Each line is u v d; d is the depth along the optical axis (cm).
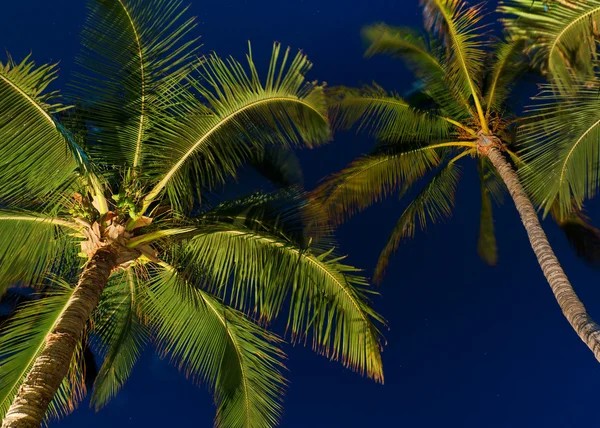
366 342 648
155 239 671
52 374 462
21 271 639
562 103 658
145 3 631
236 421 736
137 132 659
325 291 664
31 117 552
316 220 717
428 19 921
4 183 558
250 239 682
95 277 582
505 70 1006
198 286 709
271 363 750
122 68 636
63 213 653
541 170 698
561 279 711
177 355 746
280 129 687
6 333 643
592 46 549
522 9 562
